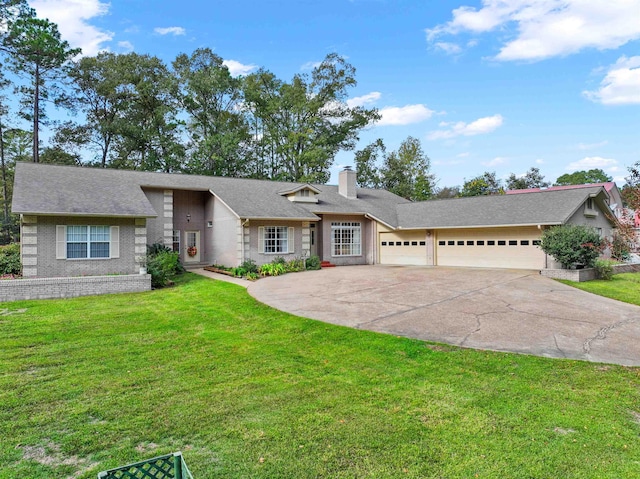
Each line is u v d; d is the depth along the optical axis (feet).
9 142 121.49
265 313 33.35
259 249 62.80
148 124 119.03
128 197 52.90
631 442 13.28
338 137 131.13
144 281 46.01
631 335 26.27
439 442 13.37
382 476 11.51
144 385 18.48
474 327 28.19
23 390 17.85
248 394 17.42
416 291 42.47
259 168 134.31
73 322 30.86
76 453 12.76
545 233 53.83
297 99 126.82
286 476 11.52
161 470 9.96
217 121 120.78
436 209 76.07
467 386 18.22
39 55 99.96
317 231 74.33
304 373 20.08
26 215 43.60
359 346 24.39
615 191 122.83
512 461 12.22
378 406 16.17
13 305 37.42
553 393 17.34
